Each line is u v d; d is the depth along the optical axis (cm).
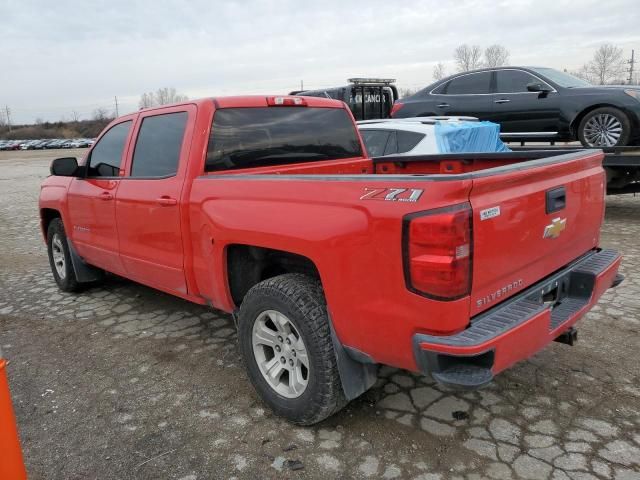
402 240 243
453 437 302
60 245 580
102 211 473
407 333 250
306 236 283
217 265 348
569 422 310
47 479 283
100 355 432
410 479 270
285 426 320
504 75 996
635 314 460
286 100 419
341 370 289
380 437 304
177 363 412
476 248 242
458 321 239
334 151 455
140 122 437
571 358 386
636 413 317
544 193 285
